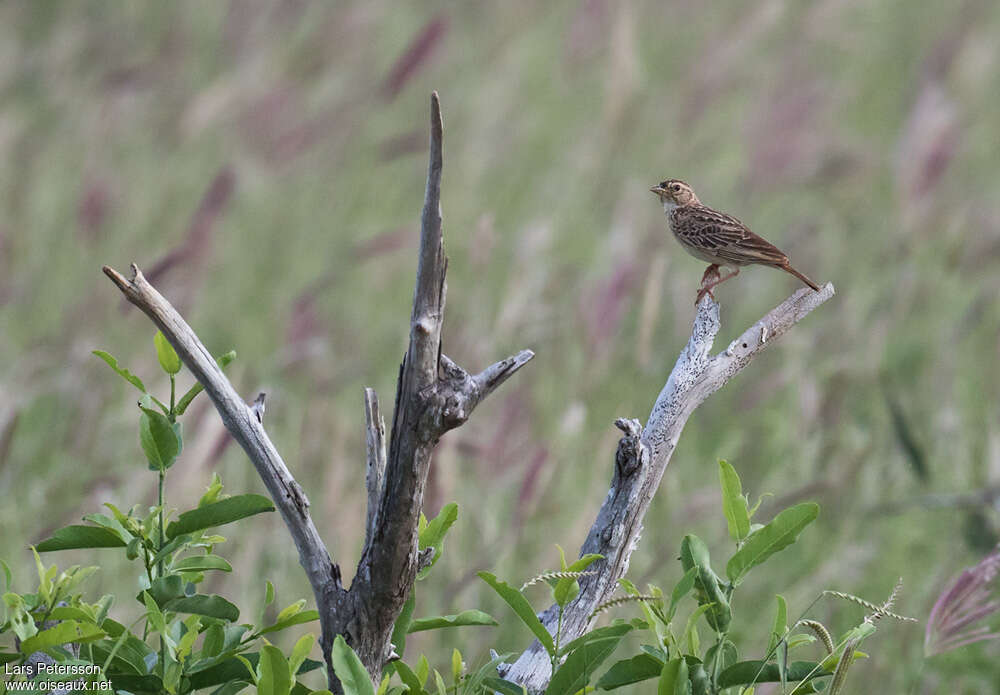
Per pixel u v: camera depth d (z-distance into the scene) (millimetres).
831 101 19203
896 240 14586
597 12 19078
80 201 15125
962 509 9977
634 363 12188
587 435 11016
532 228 13344
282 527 9547
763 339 4797
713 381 4668
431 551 4223
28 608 4023
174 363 4168
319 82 19125
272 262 15148
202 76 20031
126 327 13141
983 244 14164
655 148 17688
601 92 19016
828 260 14688
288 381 12383
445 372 3773
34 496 10188
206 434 8938
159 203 16531
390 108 19016
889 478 10773
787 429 11125
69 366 11648
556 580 4035
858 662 8422
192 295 13148
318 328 12383
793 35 21203
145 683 4086
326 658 4172
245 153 17328
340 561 8828
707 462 11164
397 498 3863
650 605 4242
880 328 12344
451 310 12969
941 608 6668
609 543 4488
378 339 13633
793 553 9734
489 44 20938
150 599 3945
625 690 8031
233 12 20812
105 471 10508
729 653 4383
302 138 17016
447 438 8836
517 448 10023
